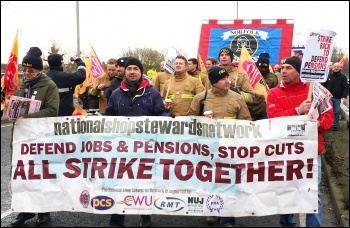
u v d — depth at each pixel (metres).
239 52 10.41
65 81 6.66
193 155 4.96
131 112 5.14
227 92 5.28
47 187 5.11
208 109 5.27
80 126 5.09
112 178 5.00
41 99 5.29
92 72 9.70
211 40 10.57
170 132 4.98
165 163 4.98
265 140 4.87
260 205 4.88
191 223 5.36
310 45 4.42
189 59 7.99
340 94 12.18
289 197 4.84
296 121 4.79
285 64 4.74
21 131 5.15
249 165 4.90
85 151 5.07
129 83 5.16
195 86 6.72
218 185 4.93
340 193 6.23
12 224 5.23
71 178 5.09
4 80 4.96
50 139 5.12
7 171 8.39
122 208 4.98
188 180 4.95
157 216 5.65
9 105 5.00
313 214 4.81
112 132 5.04
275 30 10.28
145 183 4.98
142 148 5.00
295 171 4.82
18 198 5.13
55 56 6.66
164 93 6.93
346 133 11.66
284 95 4.87
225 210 4.91
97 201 5.01
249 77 7.12
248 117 5.30
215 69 5.16
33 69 5.28
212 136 4.94
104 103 8.98
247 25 10.43
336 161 8.12
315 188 4.79
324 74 4.47
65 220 5.51
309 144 4.79
